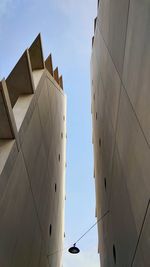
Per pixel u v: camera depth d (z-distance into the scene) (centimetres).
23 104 885
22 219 780
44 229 1131
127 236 747
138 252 626
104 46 1146
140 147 548
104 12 1154
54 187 1479
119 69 771
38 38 1144
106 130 1121
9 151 659
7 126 681
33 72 1194
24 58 888
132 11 596
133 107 597
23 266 797
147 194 517
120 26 748
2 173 599
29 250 866
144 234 555
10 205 664
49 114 1366
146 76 485
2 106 646
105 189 1234
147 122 488
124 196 754
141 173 552
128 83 647
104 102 1173
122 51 722
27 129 859
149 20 460
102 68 1231
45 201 1157
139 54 532
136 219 618
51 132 1416
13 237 688
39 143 1059
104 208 1311
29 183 871
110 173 1035
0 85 638
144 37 494
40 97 1100
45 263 1182
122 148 752
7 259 638
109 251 1209
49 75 1387
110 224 1117
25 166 823
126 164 700
